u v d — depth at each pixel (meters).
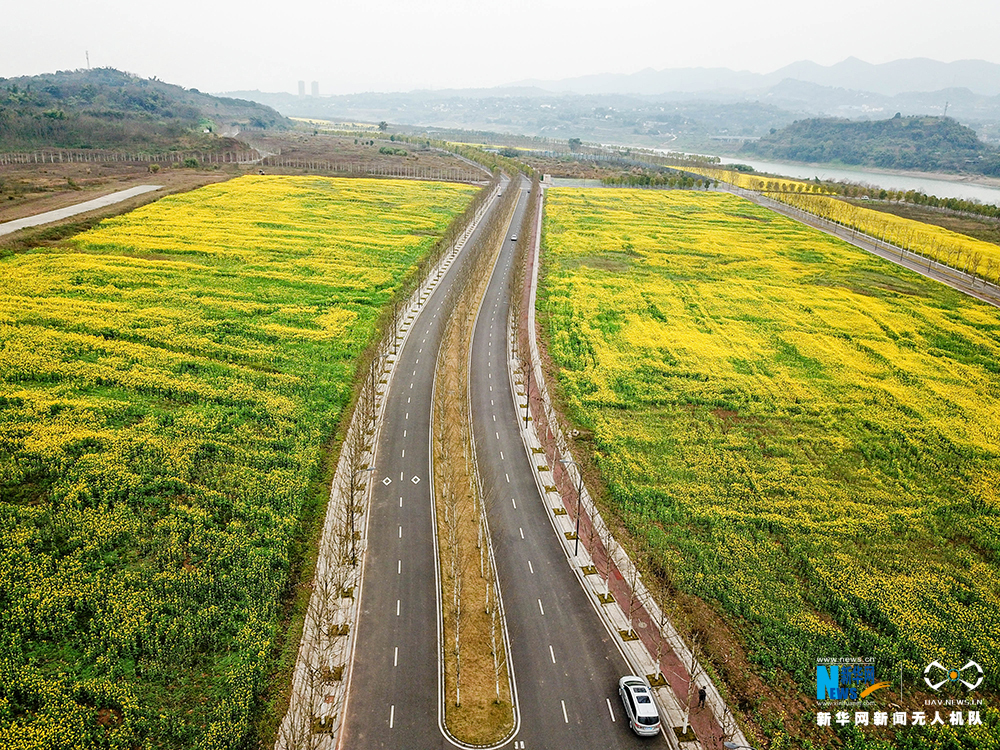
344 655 53.75
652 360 116.31
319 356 107.88
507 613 59.25
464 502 74.06
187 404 89.38
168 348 104.56
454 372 105.69
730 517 73.88
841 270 174.25
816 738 49.28
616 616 59.62
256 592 59.03
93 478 71.25
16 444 74.94
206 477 73.75
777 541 70.88
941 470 84.50
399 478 78.44
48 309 113.56
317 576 62.19
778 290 156.25
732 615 60.75
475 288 144.12
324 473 78.56
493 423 92.88
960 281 167.62
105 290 125.38
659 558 67.50
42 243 150.62
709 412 98.69
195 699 49.41
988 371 116.00
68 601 55.91
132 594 57.16
